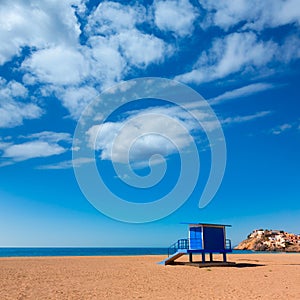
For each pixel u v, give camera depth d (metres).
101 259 44.09
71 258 46.12
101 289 16.92
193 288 17.53
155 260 42.12
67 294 15.25
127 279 21.19
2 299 13.88
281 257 54.38
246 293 15.95
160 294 15.62
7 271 25.42
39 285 18.11
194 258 47.03
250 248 148.50
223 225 32.16
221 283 19.56
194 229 31.64
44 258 45.31
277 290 16.92
